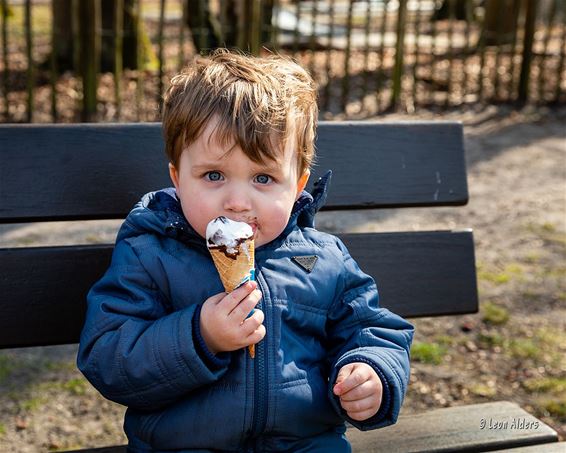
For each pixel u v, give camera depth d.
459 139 2.43
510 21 10.16
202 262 1.85
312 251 1.95
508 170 6.55
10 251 2.05
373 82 8.88
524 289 4.47
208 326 1.68
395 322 1.95
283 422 1.80
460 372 3.67
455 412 2.24
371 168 2.35
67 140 2.11
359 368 1.77
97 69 7.12
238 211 1.74
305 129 1.83
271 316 1.83
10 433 3.14
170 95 1.83
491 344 3.91
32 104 6.96
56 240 4.95
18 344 2.06
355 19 14.56
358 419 1.76
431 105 8.22
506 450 2.06
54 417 3.26
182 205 1.80
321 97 8.14
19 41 10.23
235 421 1.77
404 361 1.88
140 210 1.90
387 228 5.34
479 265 4.77
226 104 1.72
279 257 1.91
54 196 2.09
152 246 1.85
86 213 2.12
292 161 1.80
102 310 1.77
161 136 2.17
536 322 4.12
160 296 1.83
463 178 2.42
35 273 2.06
